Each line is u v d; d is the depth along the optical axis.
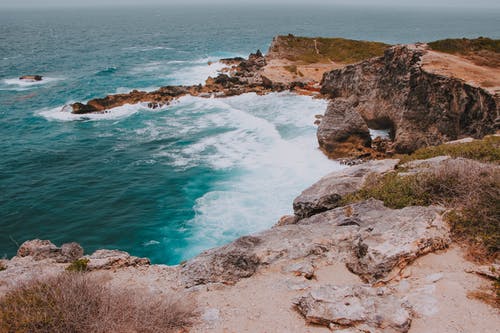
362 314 7.46
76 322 7.52
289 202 26.81
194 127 46.31
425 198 12.34
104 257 12.93
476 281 8.28
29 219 28.11
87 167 36.84
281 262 10.62
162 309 8.25
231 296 9.42
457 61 35.59
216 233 24.42
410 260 9.32
